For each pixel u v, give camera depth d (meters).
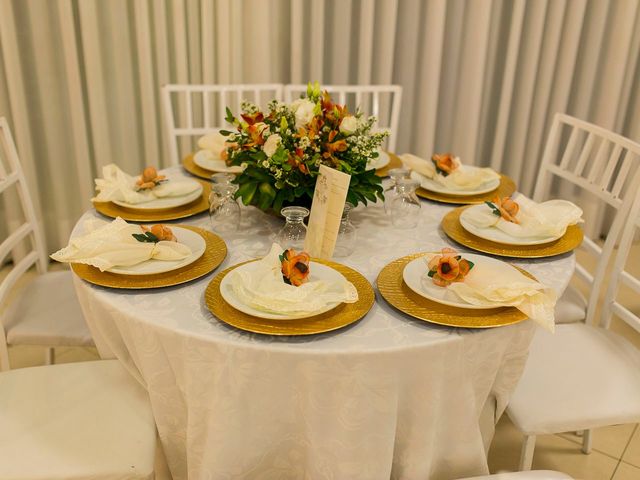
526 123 3.46
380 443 1.27
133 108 3.08
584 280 2.04
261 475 1.35
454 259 1.32
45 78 2.87
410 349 1.18
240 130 1.63
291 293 1.23
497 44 3.38
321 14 3.03
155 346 1.27
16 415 1.45
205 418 1.30
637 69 3.50
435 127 3.47
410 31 3.20
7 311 1.86
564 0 3.21
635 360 1.69
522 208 1.65
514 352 1.36
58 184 3.07
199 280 1.40
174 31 2.94
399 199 1.66
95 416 1.45
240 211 1.71
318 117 1.54
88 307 1.52
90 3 2.78
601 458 2.08
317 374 1.18
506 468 2.01
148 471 1.35
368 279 1.42
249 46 3.04
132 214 1.71
